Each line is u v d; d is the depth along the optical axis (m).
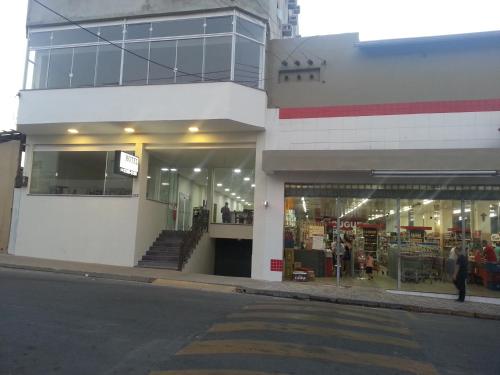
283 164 14.60
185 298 10.33
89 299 9.34
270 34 17.48
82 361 5.40
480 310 11.53
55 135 17.97
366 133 14.79
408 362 6.08
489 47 14.82
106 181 17.39
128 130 16.77
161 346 6.18
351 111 15.03
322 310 9.79
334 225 15.05
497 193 13.88
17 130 17.55
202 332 7.05
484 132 13.93
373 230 14.76
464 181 14.03
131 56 16.23
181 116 15.16
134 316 7.95
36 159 18.31
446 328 8.97
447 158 13.25
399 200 14.59
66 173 17.92
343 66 15.74
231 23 15.56
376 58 15.52
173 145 17.00
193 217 20.98
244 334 7.00
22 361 5.29
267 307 9.70
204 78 15.49
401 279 14.25
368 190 14.82
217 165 20.36
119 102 15.74
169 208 20.08
